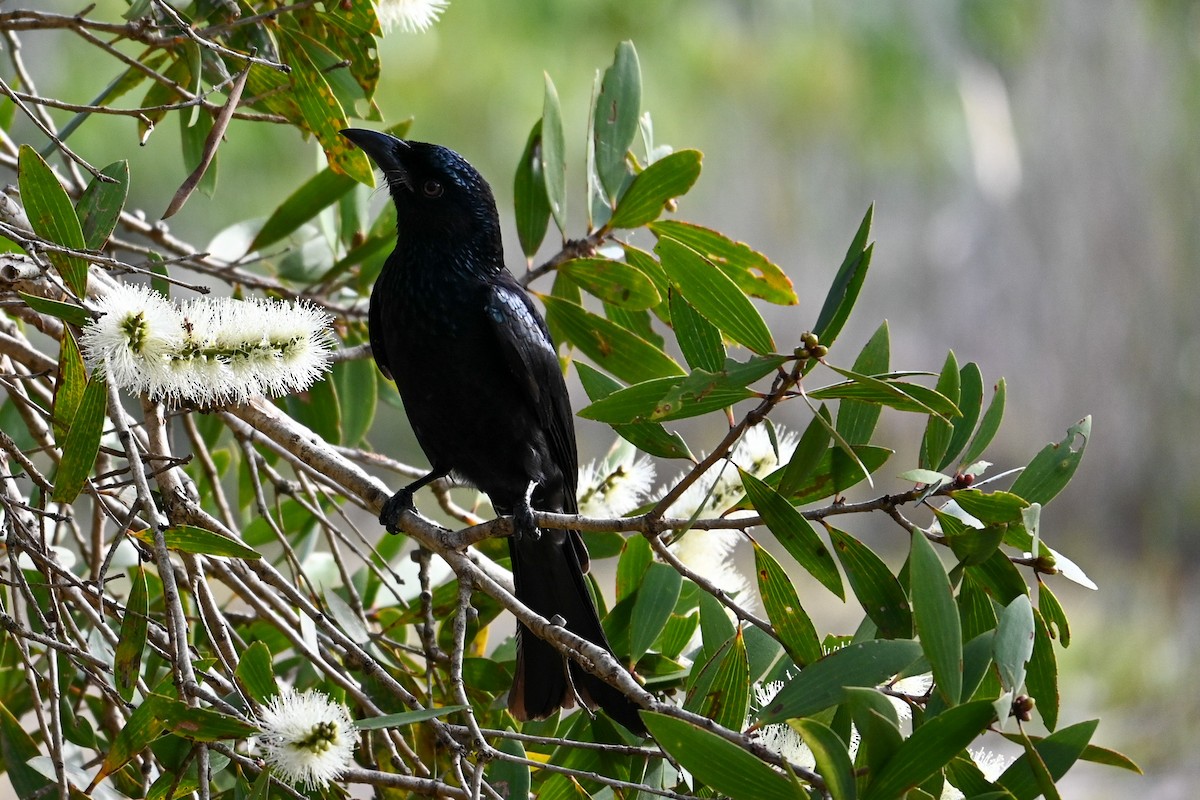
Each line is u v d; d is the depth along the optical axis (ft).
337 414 27.81
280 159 70.64
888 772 14.39
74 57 63.36
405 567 27.43
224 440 35.96
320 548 54.44
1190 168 94.84
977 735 14.24
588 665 17.53
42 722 18.45
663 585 20.81
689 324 18.62
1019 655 15.25
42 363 20.11
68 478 16.92
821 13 75.82
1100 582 89.97
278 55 23.54
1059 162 95.50
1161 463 95.71
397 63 68.03
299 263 29.58
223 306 17.62
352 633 22.40
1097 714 74.28
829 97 76.13
